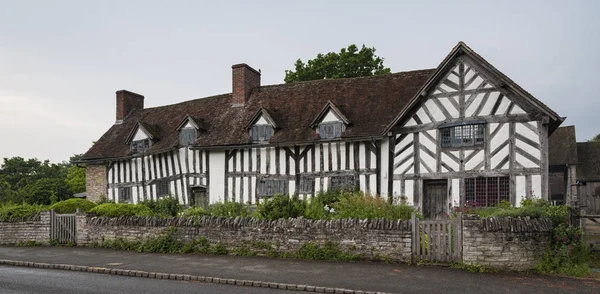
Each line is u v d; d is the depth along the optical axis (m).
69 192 29.22
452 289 7.34
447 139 14.93
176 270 9.23
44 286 8.23
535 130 13.66
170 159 20.86
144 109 26.27
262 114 18.72
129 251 12.02
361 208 11.52
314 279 8.13
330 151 16.94
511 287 7.46
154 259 10.59
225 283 8.29
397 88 18.14
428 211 15.21
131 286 8.11
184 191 20.08
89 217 13.30
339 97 19.02
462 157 14.60
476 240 8.74
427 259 9.20
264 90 21.55
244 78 21.31
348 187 16.31
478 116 14.46
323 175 16.95
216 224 11.31
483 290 7.28
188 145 20.19
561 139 23.92
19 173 48.91
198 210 13.05
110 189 23.25
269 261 9.95
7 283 8.55
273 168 18.00
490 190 14.16
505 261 8.59
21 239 14.10
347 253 9.88
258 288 7.84
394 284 7.68
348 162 16.55
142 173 22.03
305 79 29.44
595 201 23.55
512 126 13.98
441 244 9.14
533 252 8.70
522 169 13.72
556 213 9.31
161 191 21.16
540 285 7.59
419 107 15.44
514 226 8.62
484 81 14.48
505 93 14.15
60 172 50.88
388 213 10.94
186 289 7.79
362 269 8.88
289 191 17.55
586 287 7.46
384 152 15.96
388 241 9.53
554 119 13.42
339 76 28.06
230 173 18.91
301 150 17.53
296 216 11.43
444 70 15.07
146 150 22.05
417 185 15.20
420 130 15.33
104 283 8.43
